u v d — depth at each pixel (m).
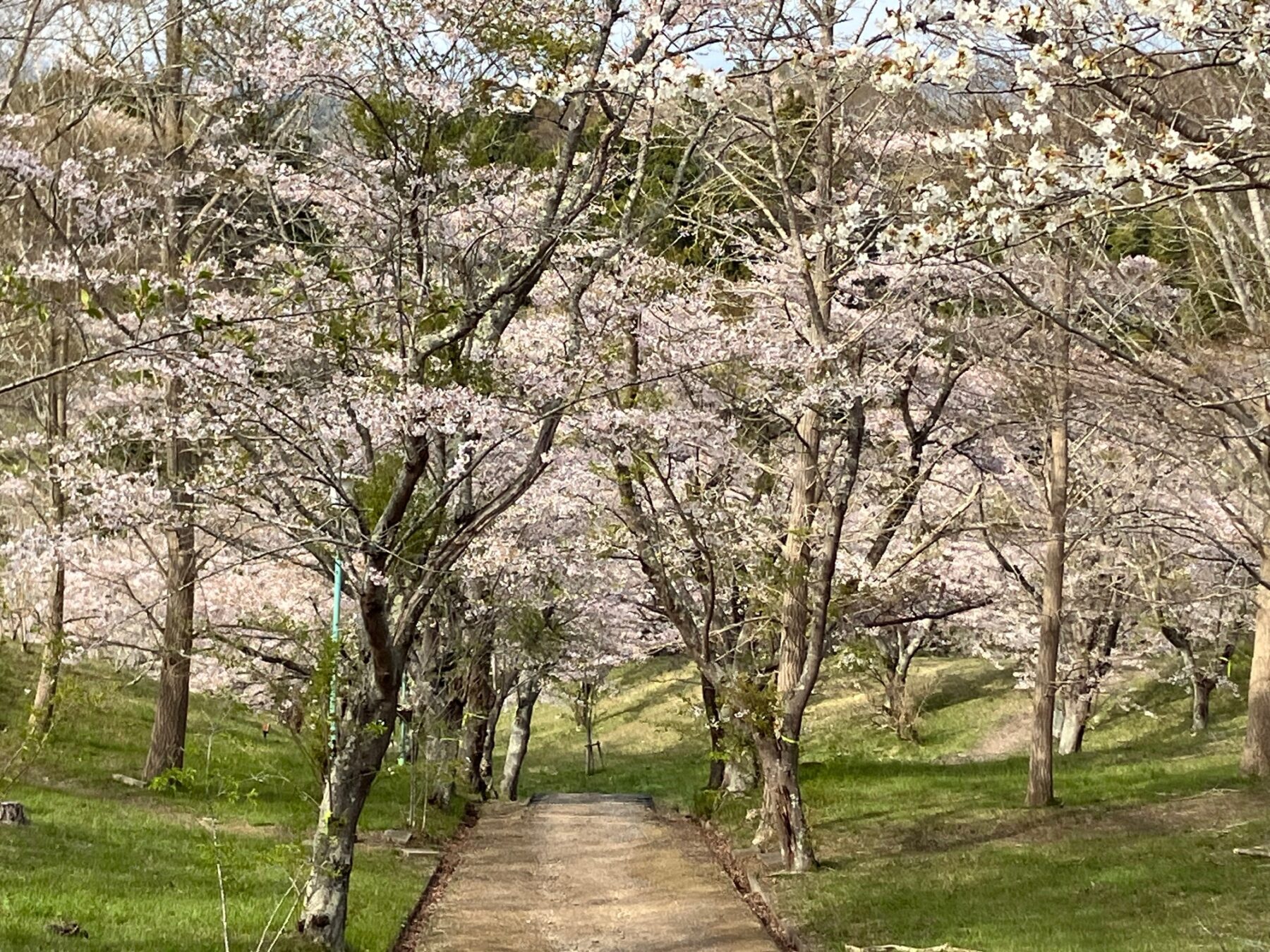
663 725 36.06
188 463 16.05
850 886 14.28
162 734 18.16
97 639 19.08
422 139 10.41
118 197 12.88
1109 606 26.59
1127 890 12.68
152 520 12.84
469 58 10.20
